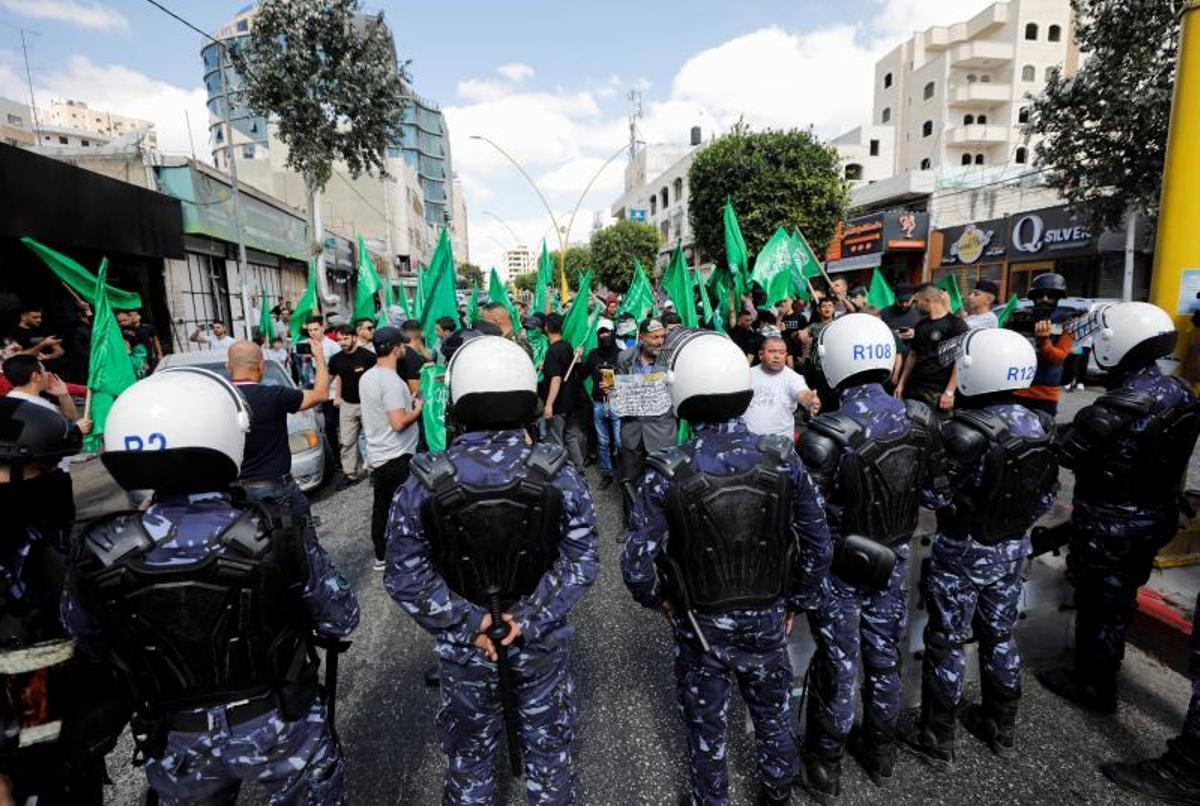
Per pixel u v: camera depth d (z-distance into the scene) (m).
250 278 19.73
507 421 2.03
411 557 1.97
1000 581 2.64
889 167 47.91
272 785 1.81
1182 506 2.98
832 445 2.46
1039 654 3.40
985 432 2.51
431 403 5.91
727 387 2.08
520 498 1.96
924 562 2.81
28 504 2.03
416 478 1.97
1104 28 13.34
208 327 16.28
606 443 7.11
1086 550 2.96
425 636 4.00
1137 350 2.79
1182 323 3.85
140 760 1.81
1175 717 3.00
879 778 2.65
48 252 6.55
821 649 2.55
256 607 1.68
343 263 29.50
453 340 6.51
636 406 5.62
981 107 43.66
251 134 40.88
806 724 2.72
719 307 8.29
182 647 1.66
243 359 3.92
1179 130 3.80
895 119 48.03
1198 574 3.90
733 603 2.09
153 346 10.22
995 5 42.22
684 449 2.15
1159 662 3.44
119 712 1.84
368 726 3.15
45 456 2.05
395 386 4.57
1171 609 3.54
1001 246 24.45
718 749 2.24
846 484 2.46
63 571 2.08
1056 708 3.08
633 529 2.19
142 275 13.82
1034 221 22.86
